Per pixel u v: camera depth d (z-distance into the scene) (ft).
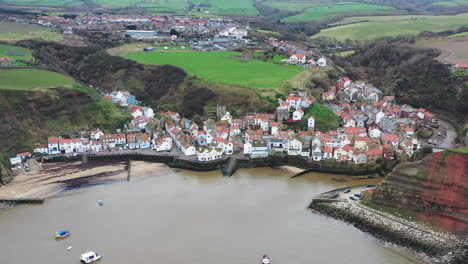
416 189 405.80
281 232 388.57
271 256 351.46
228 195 468.75
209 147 558.56
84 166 557.74
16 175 523.29
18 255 355.15
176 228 395.96
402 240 370.12
